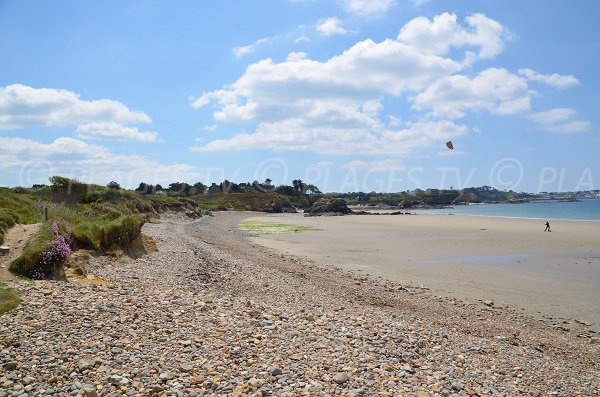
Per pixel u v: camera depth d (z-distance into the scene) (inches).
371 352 408.2
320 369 349.7
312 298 701.3
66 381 286.8
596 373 461.7
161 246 1098.1
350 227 2674.7
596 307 747.4
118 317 412.2
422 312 681.6
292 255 1357.0
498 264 1176.8
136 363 322.0
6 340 328.8
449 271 1077.8
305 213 5216.5
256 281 810.8
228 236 1924.2
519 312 719.7
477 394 343.0
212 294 606.5
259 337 411.5
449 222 3065.9
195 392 287.1
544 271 1064.2
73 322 382.6
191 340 380.5
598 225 2460.6
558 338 591.5
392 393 316.8
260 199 6496.1
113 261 772.6
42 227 674.8
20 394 264.2
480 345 509.0
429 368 391.5
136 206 2207.2
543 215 3991.1
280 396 293.7
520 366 445.7
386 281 949.2
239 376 319.3
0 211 738.2
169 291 569.3
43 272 546.6
